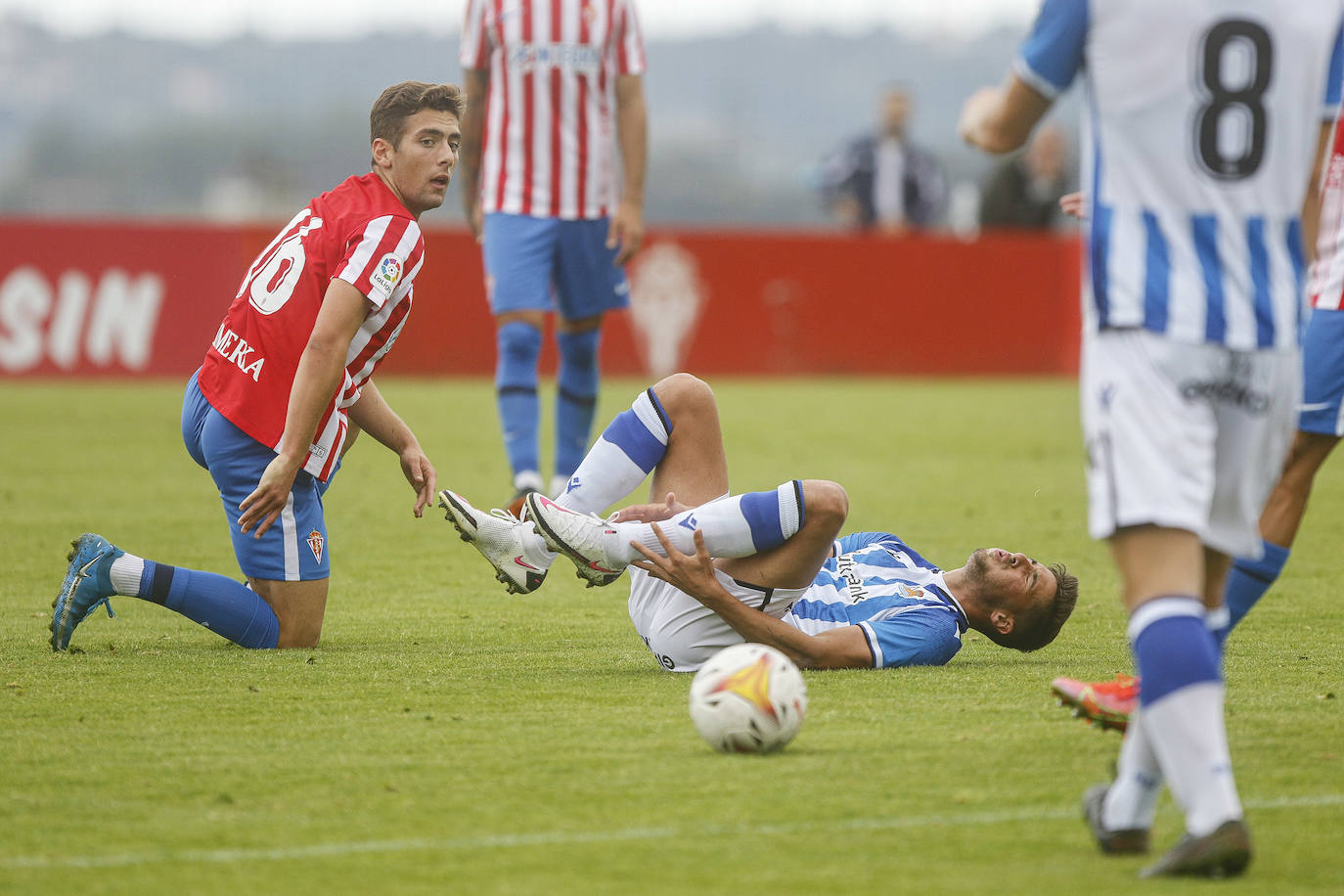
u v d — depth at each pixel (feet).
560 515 48.70
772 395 182.19
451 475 110.73
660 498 53.42
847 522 90.58
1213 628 35.70
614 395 172.55
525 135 94.84
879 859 32.14
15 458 117.60
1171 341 32.42
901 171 217.97
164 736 41.70
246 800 35.94
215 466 54.13
